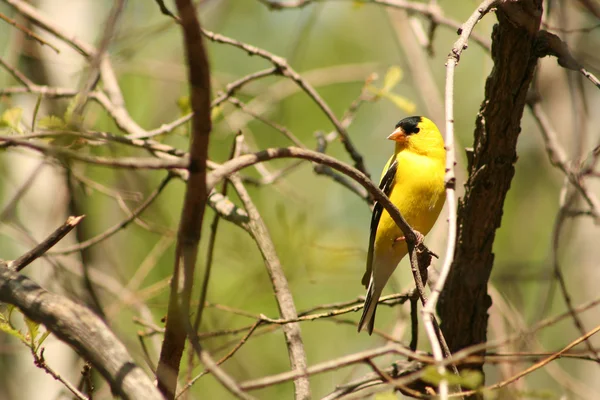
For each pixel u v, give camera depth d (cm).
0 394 1138
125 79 1605
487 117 698
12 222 1114
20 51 1251
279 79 1558
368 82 1031
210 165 887
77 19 1330
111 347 484
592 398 1150
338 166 584
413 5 1085
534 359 859
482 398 598
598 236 1301
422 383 759
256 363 1402
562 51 670
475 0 1219
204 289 795
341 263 1310
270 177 1077
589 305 779
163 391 536
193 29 437
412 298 771
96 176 1356
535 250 1597
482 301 778
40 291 514
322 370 446
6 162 1234
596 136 1364
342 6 1856
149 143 851
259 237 823
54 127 689
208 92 460
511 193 1662
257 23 1814
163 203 1519
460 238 756
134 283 1144
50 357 1160
